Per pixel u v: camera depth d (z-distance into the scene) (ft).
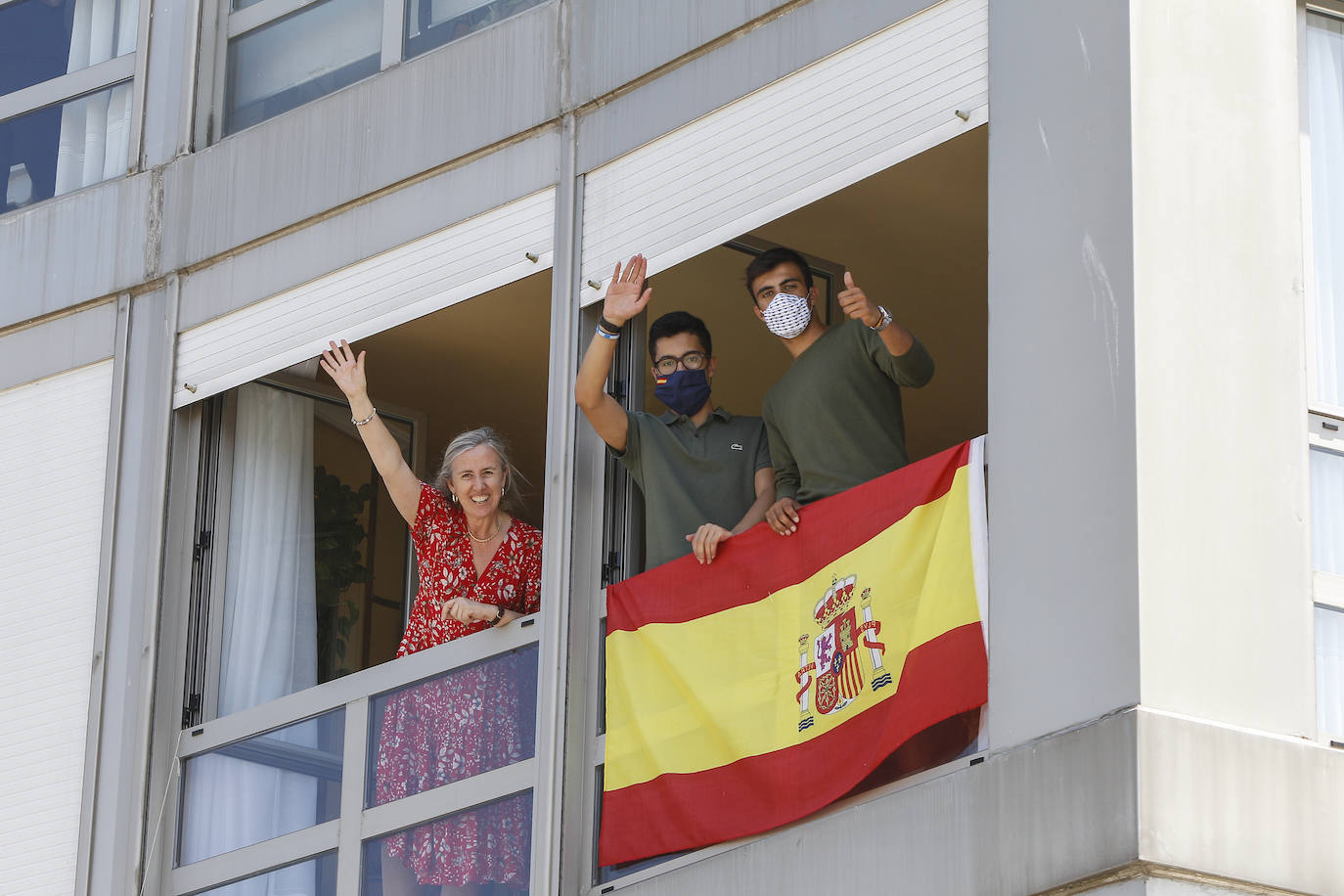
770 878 28.84
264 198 39.91
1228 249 27.53
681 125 33.96
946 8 30.53
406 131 38.22
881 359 31.19
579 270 34.68
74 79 43.88
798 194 31.86
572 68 36.01
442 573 35.53
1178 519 26.14
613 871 31.71
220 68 42.45
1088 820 25.32
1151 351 26.61
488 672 34.22
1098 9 28.30
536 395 44.91
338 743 35.81
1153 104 27.61
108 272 41.45
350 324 37.86
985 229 39.09
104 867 37.47
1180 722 25.30
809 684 29.78
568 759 32.32
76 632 39.29
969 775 26.81
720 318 39.88
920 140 30.32
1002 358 28.17
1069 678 26.17
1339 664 26.76
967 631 27.73
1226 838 25.05
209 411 39.99
